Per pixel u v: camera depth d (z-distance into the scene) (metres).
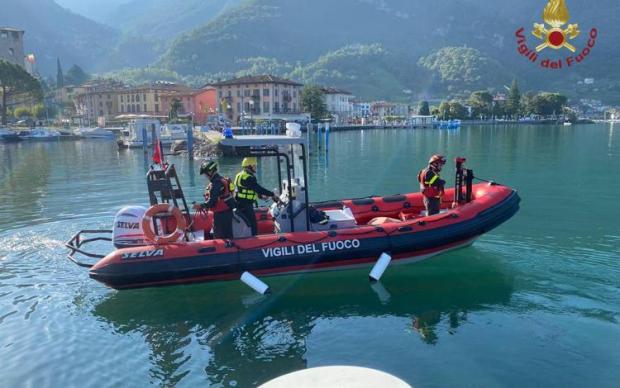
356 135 59.47
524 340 5.72
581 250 8.90
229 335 6.01
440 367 5.18
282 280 7.62
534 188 16.30
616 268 7.93
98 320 6.38
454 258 8.47
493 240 9.52
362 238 7.50
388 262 7.30
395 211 9.11
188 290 7.34
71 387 4.86
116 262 6.82
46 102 98.31
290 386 2.52
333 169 22.73
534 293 7.02
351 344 5.73
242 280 6.86
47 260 8.60
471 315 6.40
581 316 6.28
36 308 6.69
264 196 7.75
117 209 13.23
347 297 7.04
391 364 5.27
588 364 5.18
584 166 22.97
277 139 7.21
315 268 7.37
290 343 5.79
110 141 52.25
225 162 27.62
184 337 5.95
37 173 22.52
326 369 2.67
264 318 6.45
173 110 72.50
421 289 7.27
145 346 5.72
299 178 8.00
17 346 5.66
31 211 13.03
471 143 41.84
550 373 5.03
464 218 8.03
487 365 5.21
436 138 51.28
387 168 23.11
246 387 4.89
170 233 7.41
